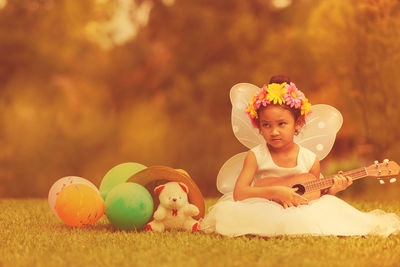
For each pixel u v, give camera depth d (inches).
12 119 1012.5
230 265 169.8
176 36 1090.7
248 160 231.6
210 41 1043.9
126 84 1127.6
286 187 218.2
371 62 613.9
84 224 243.1
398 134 623.8
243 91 254.4
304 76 842.8
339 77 650.2
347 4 621.3
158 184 252.8
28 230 239.3
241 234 214.1
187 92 1048.2
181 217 236.2
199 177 962.1
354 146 805.9
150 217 239.1
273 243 200.7
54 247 199.5
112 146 1042.1
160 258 179.2
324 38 640.4
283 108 223.0
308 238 206.8
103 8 1115.9
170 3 1112.8
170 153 1018.7
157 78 1107.9
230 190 250.2
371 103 624.7
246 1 1045.8
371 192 518.6
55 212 254.4
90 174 1007.0
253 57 965.8
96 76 1119.6
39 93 1060.5
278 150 230.2
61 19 1107.3
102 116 1075.9
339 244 197.5
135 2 1137.4
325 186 223.3
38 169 980.6
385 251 188.1
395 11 596.1
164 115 1060.5
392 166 226.7
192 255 183.9
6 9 1099.3
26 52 1077.1
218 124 1010.1
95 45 1138.7
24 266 171.9
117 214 233.3
